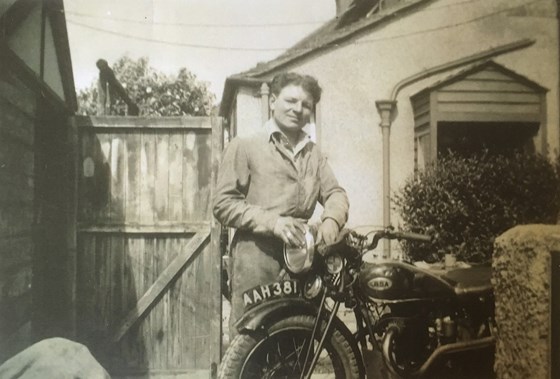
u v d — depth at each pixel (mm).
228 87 4027
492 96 4523
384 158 4297
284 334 2520
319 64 4277
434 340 2699
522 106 4547
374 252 4008
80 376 2416
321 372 3094
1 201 2746
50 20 3461
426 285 2631
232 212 2830
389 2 4984
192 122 3332
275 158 2928
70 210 3312
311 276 2586
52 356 2465
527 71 4523
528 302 2416
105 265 3340
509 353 2545
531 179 3979
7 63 2723
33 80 3027
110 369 3307
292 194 2926
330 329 2574
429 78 4445
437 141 4637
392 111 4426
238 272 2906
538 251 2383
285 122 2963
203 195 3350
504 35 4500
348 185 4285
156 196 3346
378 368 2686
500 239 2635
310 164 2992
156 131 3350
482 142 4621
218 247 3332
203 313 3348
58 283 3293
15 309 2961
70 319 3291
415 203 4031
